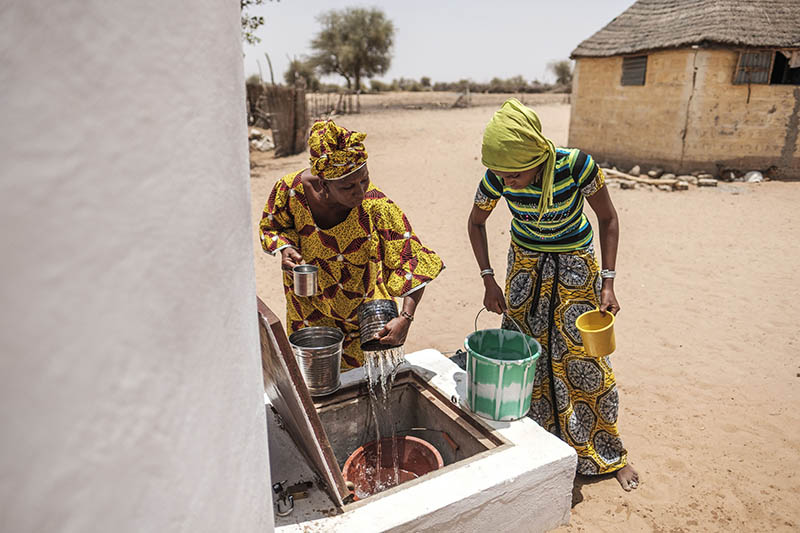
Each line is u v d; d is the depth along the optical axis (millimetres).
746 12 11031
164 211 717
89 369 612
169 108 716
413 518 2066
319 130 2299
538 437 2512
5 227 529
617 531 2691
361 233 2557
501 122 2373
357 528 2025
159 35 690
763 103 11141
